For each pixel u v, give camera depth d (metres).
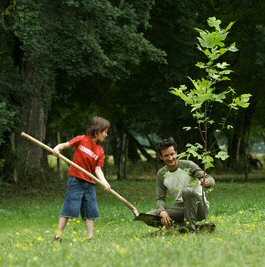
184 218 9.26
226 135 41.53
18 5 21.03
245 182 33.62
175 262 5.61
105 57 21.78
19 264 6.09
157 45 28.19
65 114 35.84
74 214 9.03
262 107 40.19
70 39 21.97
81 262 5.89
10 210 17.56
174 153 9.28
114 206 18.36
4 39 22.69
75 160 9.17
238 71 32.06
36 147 25.12
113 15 22.16
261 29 29.88
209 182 9.01
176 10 28.08
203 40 8.86
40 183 25.03
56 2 21.77
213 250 6.26
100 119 9.13
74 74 22.09
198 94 8.80
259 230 9.02
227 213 15.64
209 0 30.55
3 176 24.66
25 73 23.98
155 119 32.12
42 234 10.78
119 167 34.12
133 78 30.55
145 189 26.75
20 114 24.14
